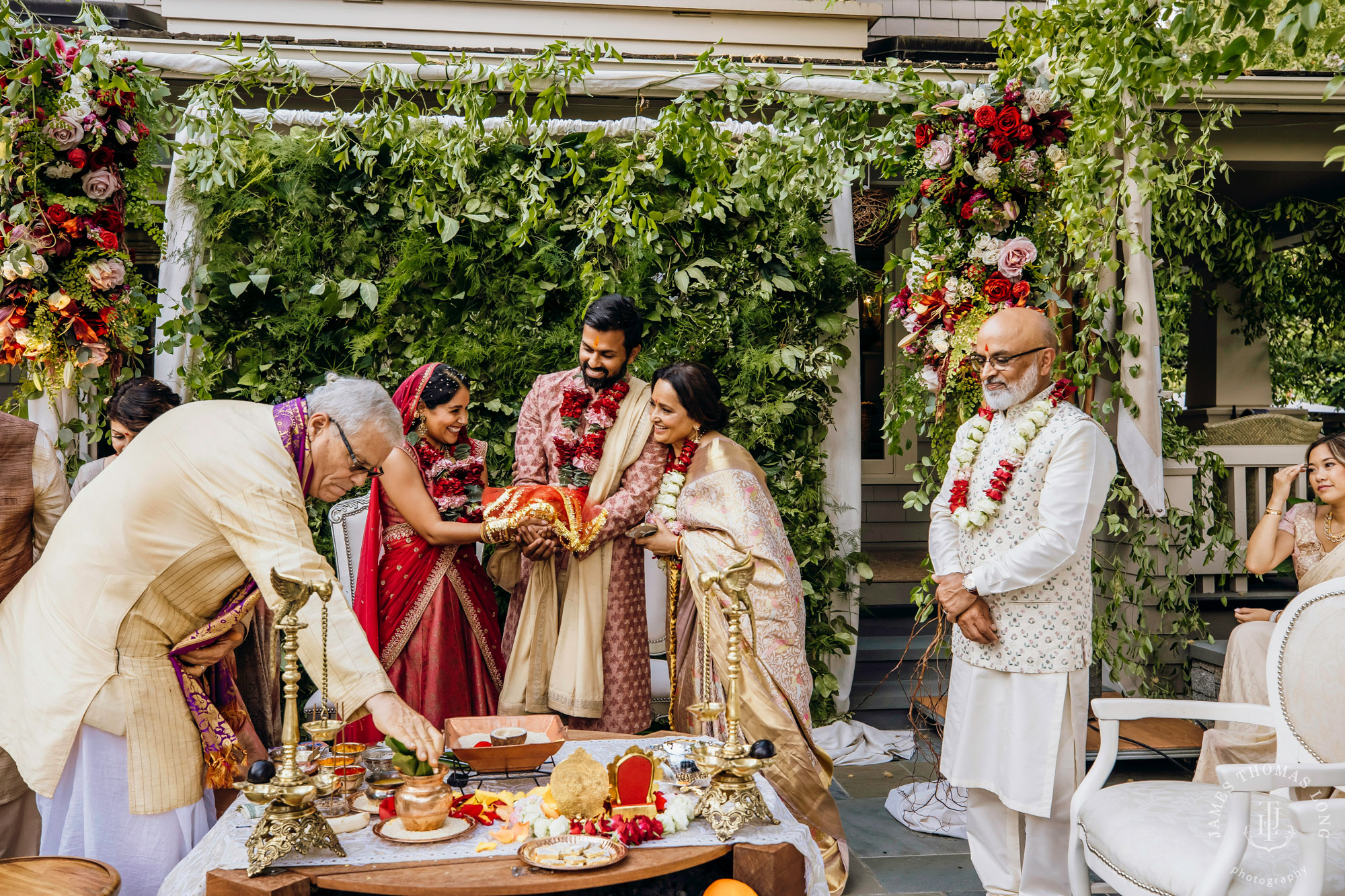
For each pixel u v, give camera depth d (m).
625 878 1.64
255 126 3.92
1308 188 5.04
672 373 3.01
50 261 3.29
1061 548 2.61
